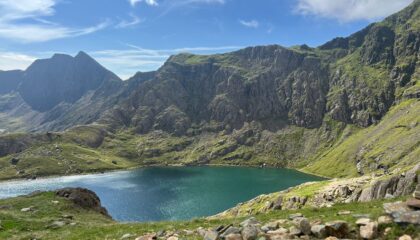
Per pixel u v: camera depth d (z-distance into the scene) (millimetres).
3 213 48969
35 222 45688
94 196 70750
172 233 27734
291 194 107500
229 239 21328
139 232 32219
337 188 93312
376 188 73500
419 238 17000
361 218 20812
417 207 19281
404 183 62312
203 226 31359
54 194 67500
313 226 20266
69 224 45469
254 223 25375
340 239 18562
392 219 18984
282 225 23500
